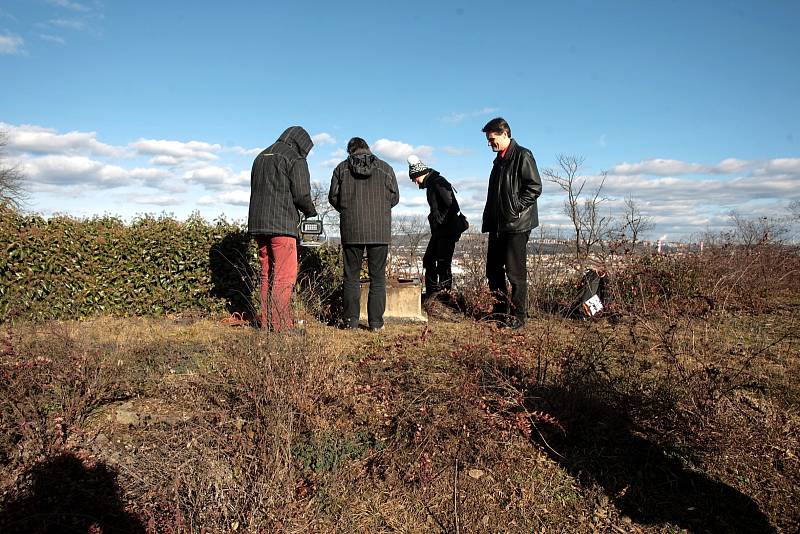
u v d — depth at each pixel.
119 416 3.85
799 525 3.04
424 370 4.56
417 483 3.36
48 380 3.95
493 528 3.09
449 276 7.53
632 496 3.32
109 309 6.82
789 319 6.93
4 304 6.20
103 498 3.05
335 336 5.59
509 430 3.66
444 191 7.21
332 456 3.48
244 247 7.11
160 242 6.92
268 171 5.68
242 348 4.30
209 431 3.50
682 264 7.56
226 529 2.86
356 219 5.98
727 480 3.41
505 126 6.23
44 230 6.53
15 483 3.08
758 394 4.35
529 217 6.11
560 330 5.25
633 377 4.27
